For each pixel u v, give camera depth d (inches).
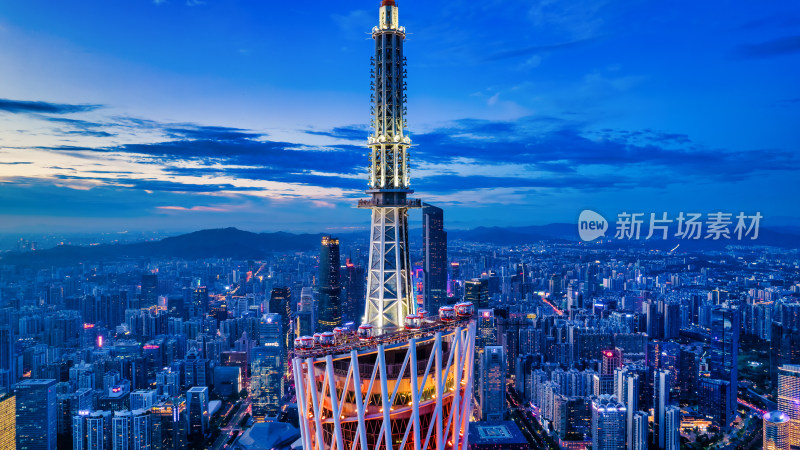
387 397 3708.2
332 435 3878.0
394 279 4399.6
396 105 4399.6
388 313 4392.2
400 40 4429.1
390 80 4394.7
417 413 3779.5
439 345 3880.4
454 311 4163.4
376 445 3814.0
